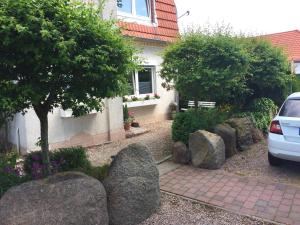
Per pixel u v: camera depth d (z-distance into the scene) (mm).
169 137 9492
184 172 6266
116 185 3957
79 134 8438
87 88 3742
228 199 4875
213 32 8414
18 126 7574
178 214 4387
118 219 3912
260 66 10383
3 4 3061
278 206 4586
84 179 3564
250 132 8188
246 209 4516
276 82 10836
